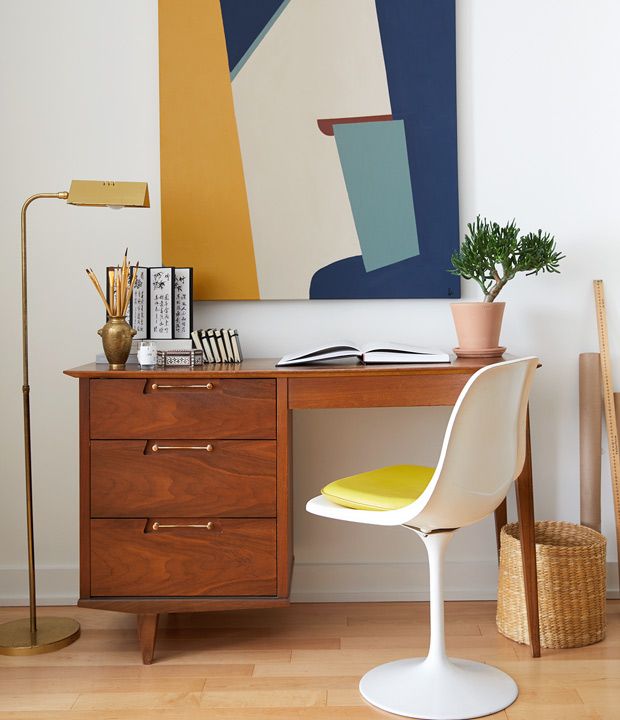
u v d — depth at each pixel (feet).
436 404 7.11
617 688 6.62
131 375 7.08
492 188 8.69
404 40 8.55
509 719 6.14
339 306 8.75
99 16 8.59
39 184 8.66
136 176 8.67
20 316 8.73
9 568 8.80
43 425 8.79
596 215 8.69
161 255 8.68
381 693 6.48
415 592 8.78
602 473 8.82
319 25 8.55
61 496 8.81
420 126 8.57
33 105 8.62
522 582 7.50
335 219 8.63
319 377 7.11
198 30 8.55
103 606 7.16
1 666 7.22
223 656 7.36
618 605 8.58
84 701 6.53
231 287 8.66
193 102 8.57
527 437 7.13
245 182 8.61
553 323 8.78
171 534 7.17
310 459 8.83
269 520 7.16
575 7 8.59
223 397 7.14
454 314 8.04
